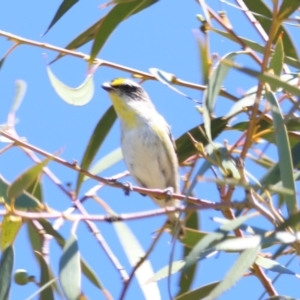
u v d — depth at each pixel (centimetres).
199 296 996
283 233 774
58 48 1132
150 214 832
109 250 980
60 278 869
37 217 859
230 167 856
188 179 1035
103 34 1088
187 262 780
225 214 932
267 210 845
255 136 995
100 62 1160
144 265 1010
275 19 812
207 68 924
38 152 949
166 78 1094
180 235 1036
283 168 830
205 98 898
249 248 787
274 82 669
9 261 916
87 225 996
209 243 780
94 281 1008
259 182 848
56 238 992
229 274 791
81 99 1107
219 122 1096
